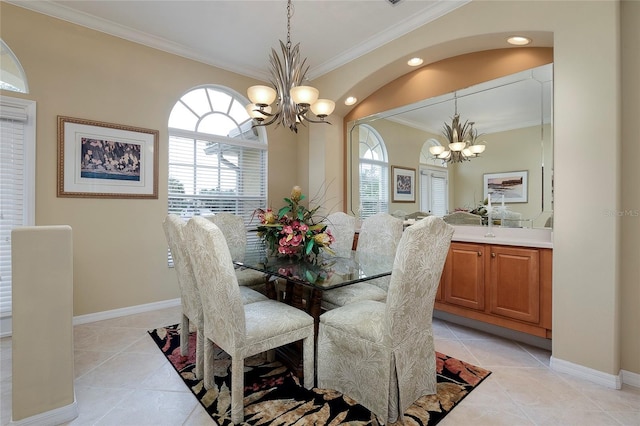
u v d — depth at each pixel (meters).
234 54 3.71
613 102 1.98
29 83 2.74
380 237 2.88
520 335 2.65
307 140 4.52
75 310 2.98
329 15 2.95
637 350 2.01
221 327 1.71
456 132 3.19
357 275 1.99
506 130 2.85
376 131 3.96
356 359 1.73
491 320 2.64
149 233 3.39
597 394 1.91
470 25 2.68
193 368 2.18
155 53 3.42
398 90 3.68
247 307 1.98
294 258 2.54
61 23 2.88
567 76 2.17
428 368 1.83
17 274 1.51
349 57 3.69
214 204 3.93
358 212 4.21
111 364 2.24
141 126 3.32
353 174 4.28
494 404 1.80
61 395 1.62
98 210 3.08
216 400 1.82
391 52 3.30
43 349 1.58
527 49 2.73
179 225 2.05
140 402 1.80
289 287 2.40
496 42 2.75
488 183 2.97
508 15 2.47
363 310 1.89
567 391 1.94
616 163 1.98
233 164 4.11
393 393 1.61
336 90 3.92
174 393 1.89
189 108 3.75
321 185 4.29
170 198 3.59
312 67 4.03
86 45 3.01
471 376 2.10
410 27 3.06
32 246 1.55
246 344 1.64
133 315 3.25
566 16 2.18
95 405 1.77
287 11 2.79
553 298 2.23
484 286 2.67
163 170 3.48
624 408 1.77
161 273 3.48
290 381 2.02
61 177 2.88
